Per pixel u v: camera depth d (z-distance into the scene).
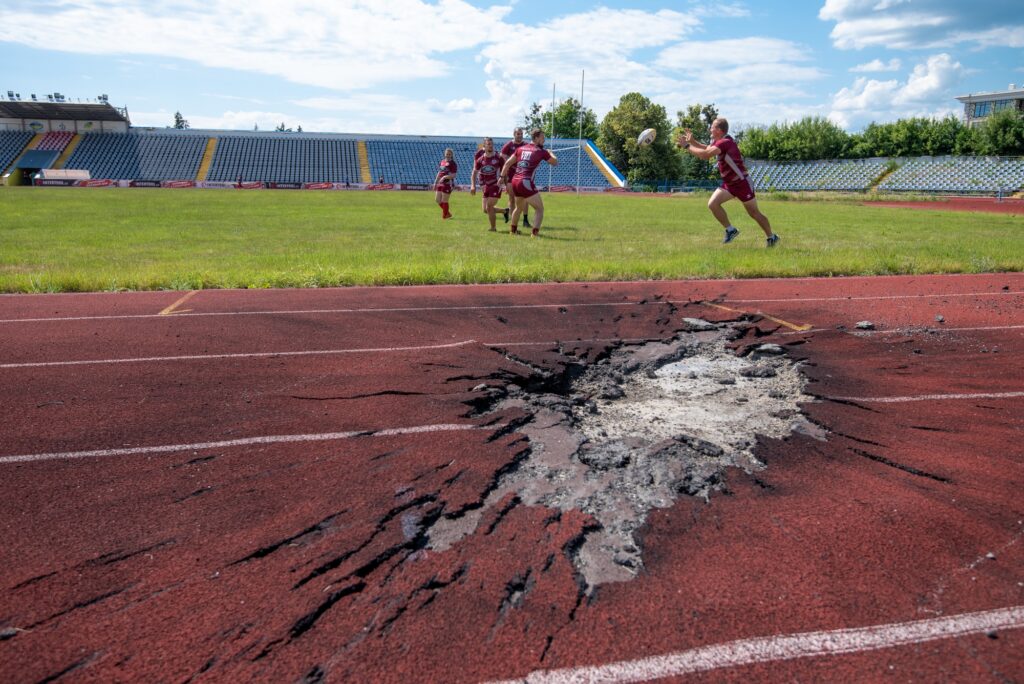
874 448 3.54
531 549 2.61
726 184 11.47
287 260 9.60
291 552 2.59
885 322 6.42
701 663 2.03
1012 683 1.96
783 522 2.81
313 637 2.14
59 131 54.91
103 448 3.53
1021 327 6.20
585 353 5.39
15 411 4.05
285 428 3.79
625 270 8.93
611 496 3.05
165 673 2.00
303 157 57.22
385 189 50.84
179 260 9.76
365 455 3.44
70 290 7.84
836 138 56.53
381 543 2.65
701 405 4.26
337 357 5.18
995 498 3.00
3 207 22.78
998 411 4.07
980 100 68.06
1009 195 43.22
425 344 5.59
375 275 8.41
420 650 2.08
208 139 57.03
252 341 5.64
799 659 2.04
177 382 4.59
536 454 3.49
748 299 7.53
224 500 2.99
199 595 2.34
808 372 4.87
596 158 60.06
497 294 7.73
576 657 2.04
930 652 2.08
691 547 2.63
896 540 2.67
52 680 1.98
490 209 14.44
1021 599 2.32
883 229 16.09
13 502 2.97
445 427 3.80
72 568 2.50
